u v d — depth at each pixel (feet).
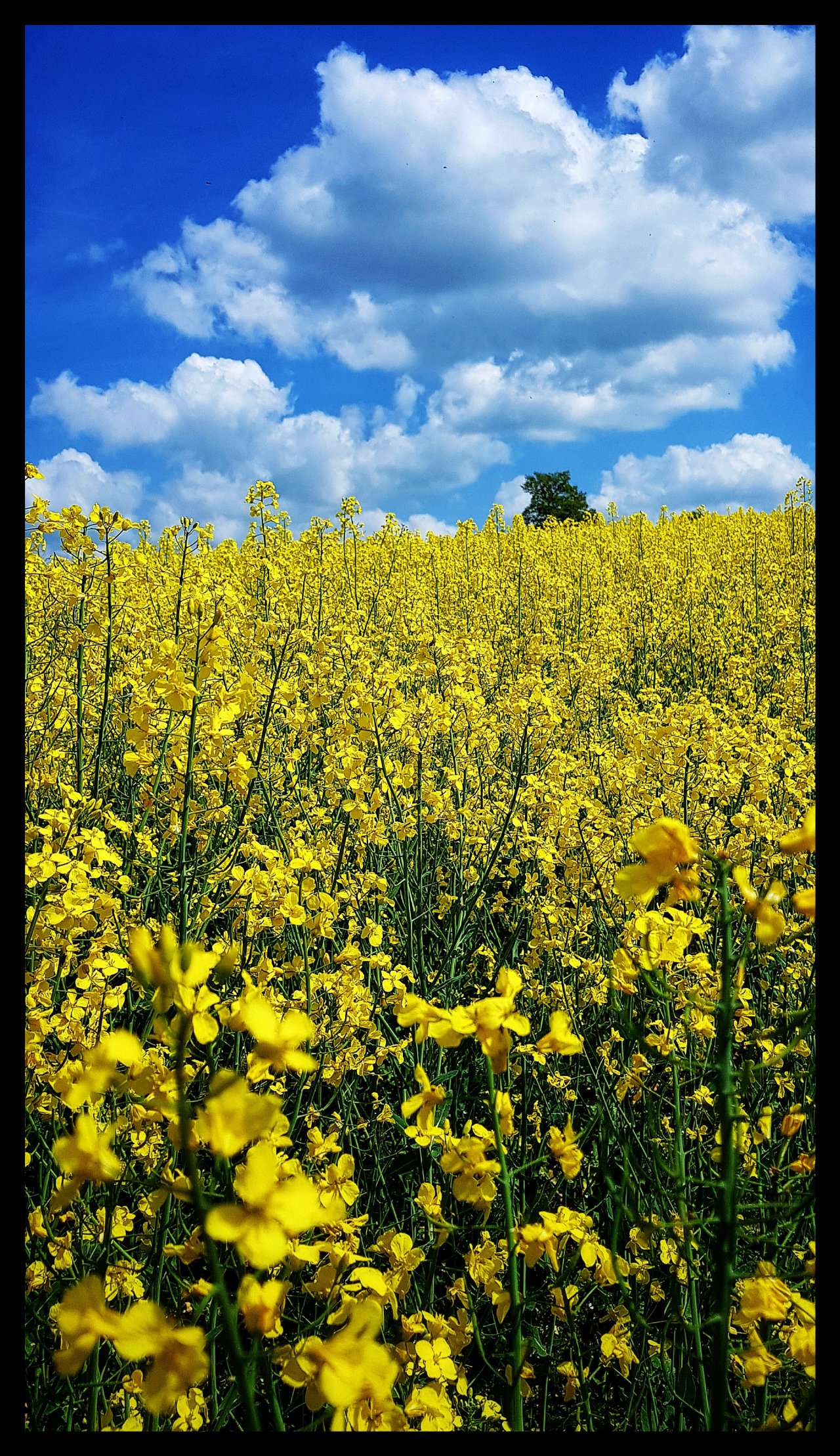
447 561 38.11
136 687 11.17
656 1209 6.54
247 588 22.20
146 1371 4.84
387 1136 8.60
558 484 116.37
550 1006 9.37
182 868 7.97
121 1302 5.66
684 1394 5.78
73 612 12.01
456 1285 5.38
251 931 7.58
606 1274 4.26
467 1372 6.36
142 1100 3.84
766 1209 4.64
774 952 8.14
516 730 13.15
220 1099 2.52
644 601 33.40
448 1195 7.40
